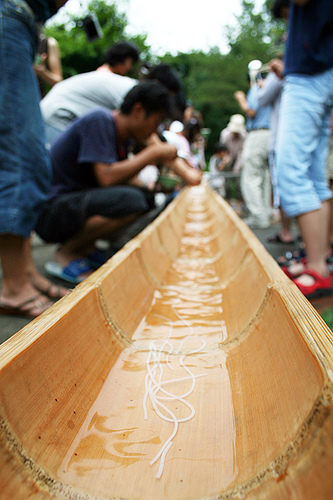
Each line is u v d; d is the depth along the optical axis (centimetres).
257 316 162
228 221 362
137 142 375
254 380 133
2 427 89
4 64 232
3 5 229
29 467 92
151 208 489
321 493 76
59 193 358
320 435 83
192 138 788
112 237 411
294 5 297
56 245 548
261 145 616
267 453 100
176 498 99
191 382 146
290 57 306
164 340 179
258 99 479
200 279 276
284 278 160
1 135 235
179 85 480
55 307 134
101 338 153
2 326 255
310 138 306
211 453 113
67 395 119
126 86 420
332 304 300
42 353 112
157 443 117
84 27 468
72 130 347
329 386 86
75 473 103
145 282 232
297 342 112
